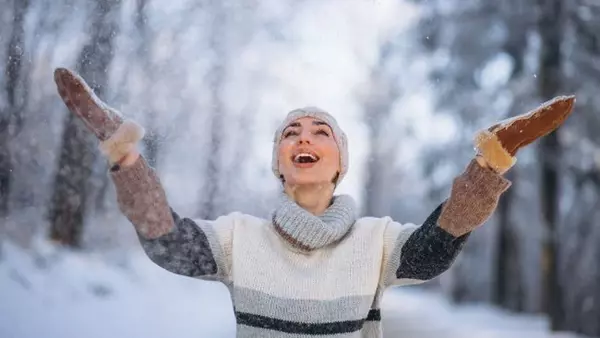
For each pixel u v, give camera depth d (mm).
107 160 1723
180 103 4766
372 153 20812
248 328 1962
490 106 14219
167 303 8547
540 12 11633
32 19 3340
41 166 5480
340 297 1960
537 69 12352
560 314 11547
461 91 14492
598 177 12695
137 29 3588
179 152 8156
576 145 12508
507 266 17203
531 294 19516
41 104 4473
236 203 9961
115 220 10203
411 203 26375
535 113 1741
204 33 4867
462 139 15602
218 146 8539
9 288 6598
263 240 2037
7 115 3951
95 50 3164
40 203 6996
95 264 8969
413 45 14289
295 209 1992
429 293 27328
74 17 3242
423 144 16719
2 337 5379
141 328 6793
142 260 10922
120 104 3592
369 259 2014
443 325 10984
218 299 9875
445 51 13906
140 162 1711
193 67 5082
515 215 16516
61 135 5156
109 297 7875
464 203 1778
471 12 13305
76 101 1693
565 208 15406
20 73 3553
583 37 11836
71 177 5805
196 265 1938
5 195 6055
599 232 14211
